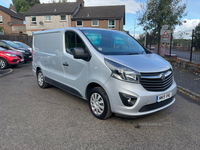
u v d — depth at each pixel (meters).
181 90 5.49
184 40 9.32
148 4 15.62
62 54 4.36
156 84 3.08
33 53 6.12
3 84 6.40
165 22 15.10
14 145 2.65
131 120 3.49
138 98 2.90
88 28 4.24
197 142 2.77
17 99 4.75
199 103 4.50
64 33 4.36
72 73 4.07
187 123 3.40
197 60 8.41
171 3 15.00
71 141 2.77
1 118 3.57
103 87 3.19
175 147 2.63
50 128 3.17
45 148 2.58
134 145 2.67
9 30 36.62
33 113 3.83
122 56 3.42
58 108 4.13
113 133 3.01
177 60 9.25
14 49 12.75
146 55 3.83
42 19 32.69
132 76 2.93
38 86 6.15
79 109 4.07
